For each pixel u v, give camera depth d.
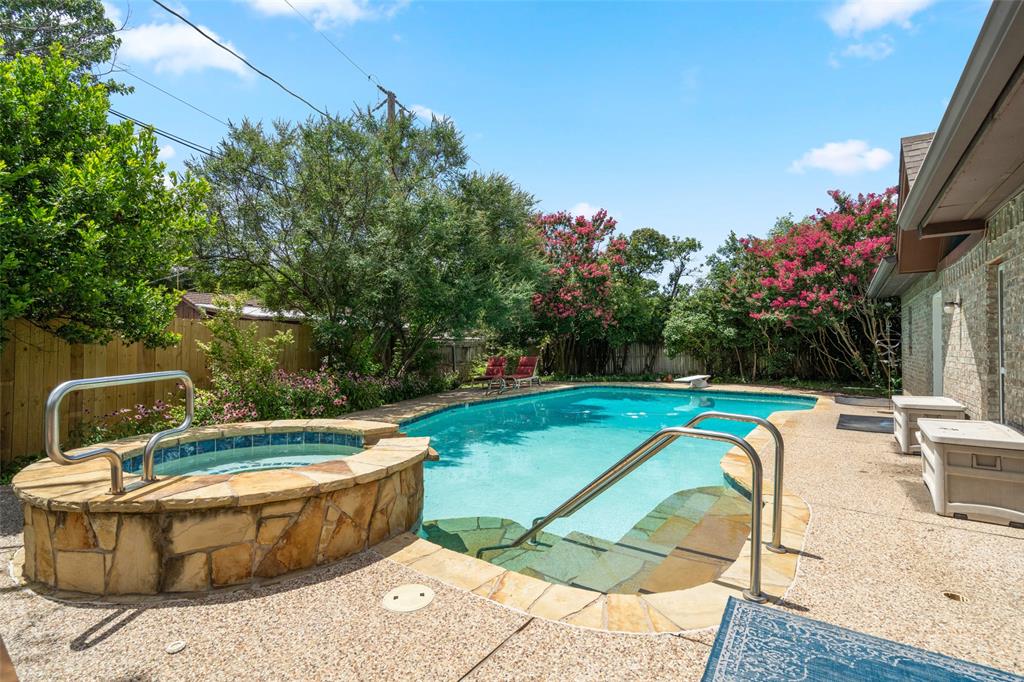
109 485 3.04
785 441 6.59
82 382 2.59
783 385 15.27
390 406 10.46
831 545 3.17
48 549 2.87
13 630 2.40
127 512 2.76
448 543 4.06
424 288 10.70
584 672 1.99
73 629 2.41
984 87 2.71
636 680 1.93
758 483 2.49
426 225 10.64
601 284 17.72
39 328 5.93
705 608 2.46
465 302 11.26
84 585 2.80
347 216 10.42
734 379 16.66
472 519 4.79
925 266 7.82
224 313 8.17
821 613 2.37
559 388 14.41
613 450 7.91
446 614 2.48
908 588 2.60
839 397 11.66
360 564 3.11
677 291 24.09
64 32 12.93
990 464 3.56
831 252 13.02
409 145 12.20
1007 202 4.53
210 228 6.91
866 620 2.31
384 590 2.75
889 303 12.71
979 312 5.45
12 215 4.68
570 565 3.48
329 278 10.69
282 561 2.98
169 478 3.19
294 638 2.29
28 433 5.86
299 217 9.91
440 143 12.25
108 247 5.65
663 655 2.09
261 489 2.93
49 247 5.13
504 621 2.40
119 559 2.78
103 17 13.53
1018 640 2.14
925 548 3.11
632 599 2.57
